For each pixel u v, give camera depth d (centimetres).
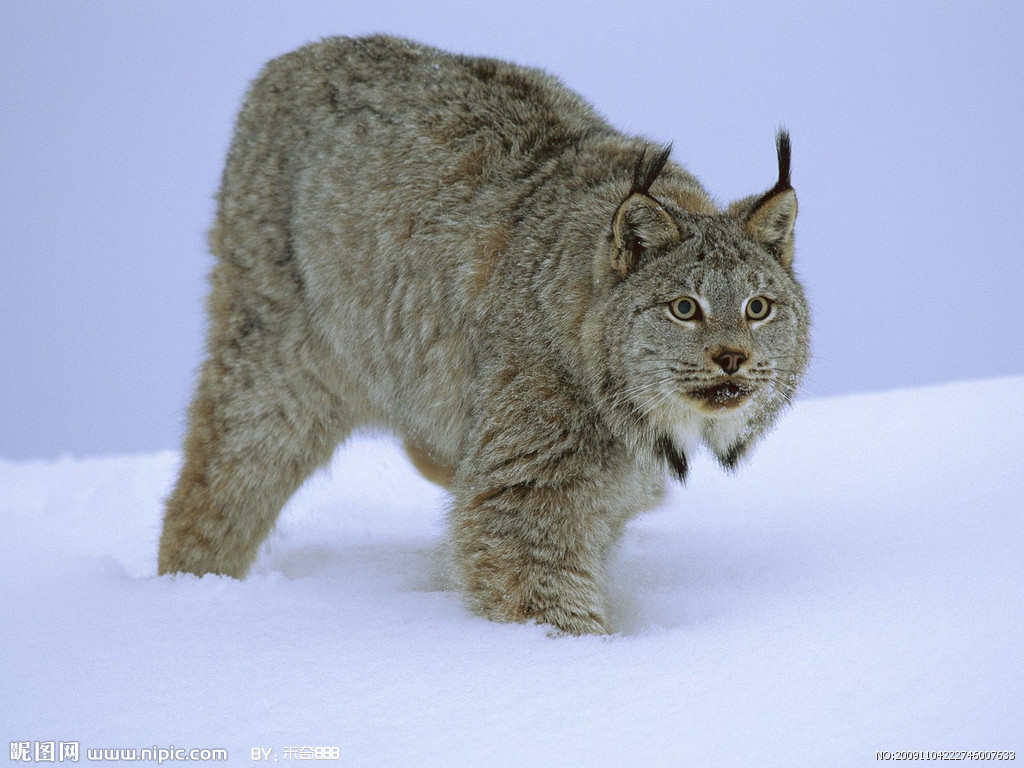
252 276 1112
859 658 704
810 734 614
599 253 912
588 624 906
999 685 643
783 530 1102
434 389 1034
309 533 1302
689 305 877
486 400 944
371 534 1298
